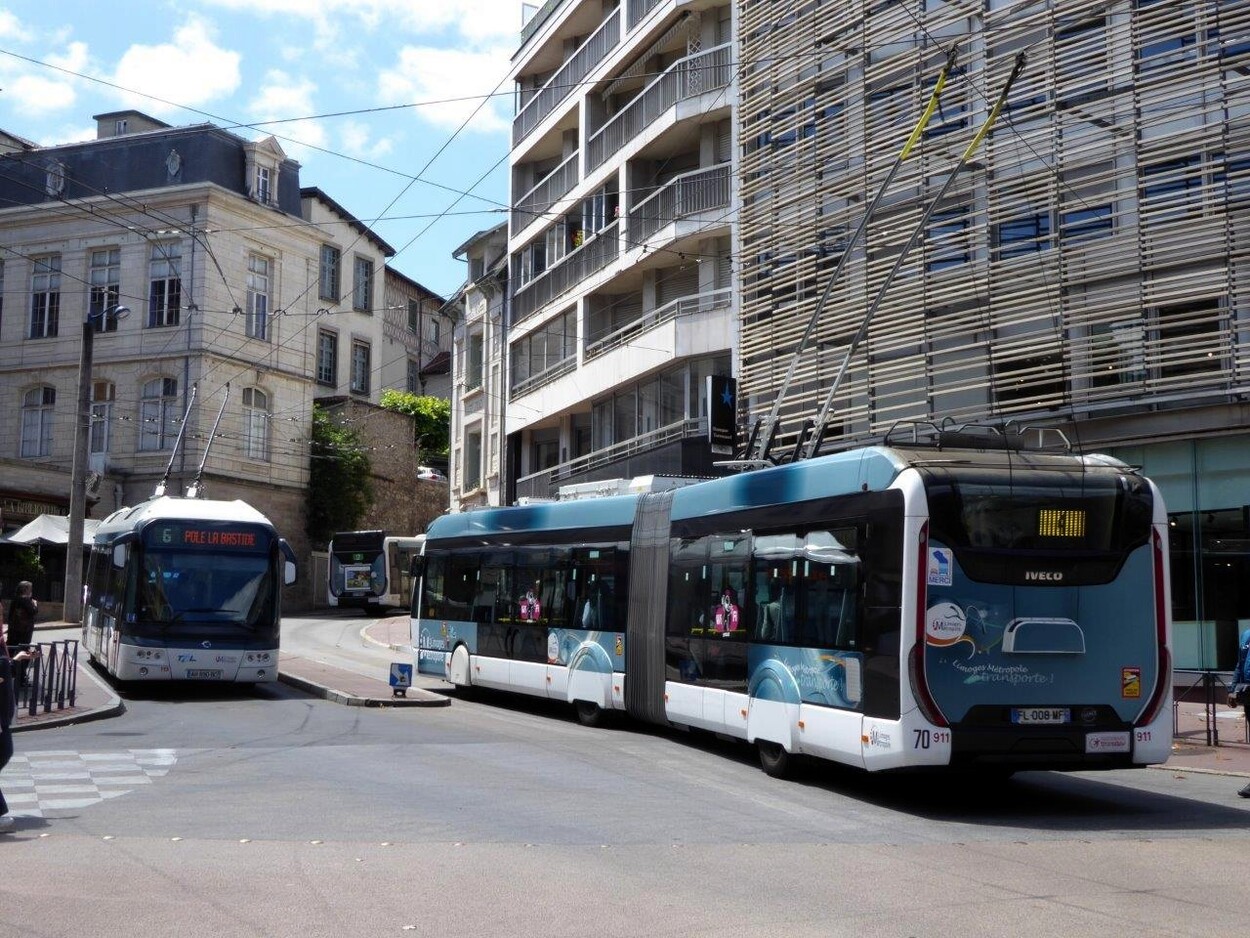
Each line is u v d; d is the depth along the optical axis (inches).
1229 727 712.4
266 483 2119.8
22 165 2113.7
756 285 1083.3
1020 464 466.6
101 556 1064.2
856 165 1004.6
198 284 2005.4
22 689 734.5
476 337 2058.3
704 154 1267.2
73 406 2060.8
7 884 307.7
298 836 378.3
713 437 1098.1
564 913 285.6
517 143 1706.4
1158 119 796.6
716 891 310.8
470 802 444.5
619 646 682.2
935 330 917.2
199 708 789.9
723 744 643.5
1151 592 465.1
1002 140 885.8
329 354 2455.7
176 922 273.6
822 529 502.9
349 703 808.3
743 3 1142.3
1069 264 839.1
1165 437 807.7
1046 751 446.6
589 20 1553.9
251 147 2097.7
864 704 462.0
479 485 1964.8
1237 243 762.2
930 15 942.4
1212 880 333.7
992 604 448.1
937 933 272.7
